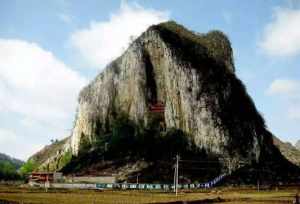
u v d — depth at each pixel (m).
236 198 120.38
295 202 105.62
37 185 198.50
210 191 168.12
